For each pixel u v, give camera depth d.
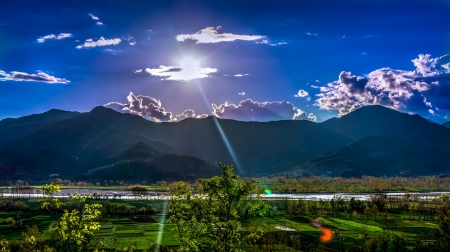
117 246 120.38
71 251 46.84
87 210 48.47
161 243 125.69
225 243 46.66
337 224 168.62
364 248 119.44
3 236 132.12
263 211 49.62
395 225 163.25
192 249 47.03
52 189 48.53
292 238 133.00
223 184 48.62
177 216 52.53
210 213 50.12
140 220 177.00
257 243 122.88
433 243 98.44
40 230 139.25
